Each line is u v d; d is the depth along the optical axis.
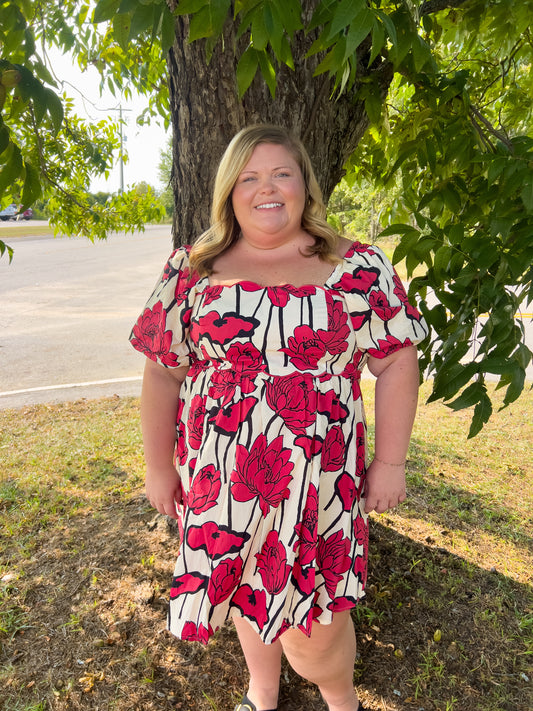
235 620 1.75
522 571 2.56
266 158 1.49
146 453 1.70
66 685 1.96
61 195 4.11
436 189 2.16
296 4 1.33
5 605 2.32
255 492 1.43
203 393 1.52
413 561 2.59
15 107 1.69
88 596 2.36
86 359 6.58
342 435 1.47
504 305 1.77
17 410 4.87
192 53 2.00
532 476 3.53
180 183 2.28
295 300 1.42
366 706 1.90
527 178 1.76
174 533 2.74
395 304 1.49
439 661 2.07
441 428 4.39
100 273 14.71
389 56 1.80
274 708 1.86
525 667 2.05
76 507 3.10
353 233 15.30
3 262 17.17
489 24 2.59
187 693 1.94
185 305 1.55
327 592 1.49
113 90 3.59
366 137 3.10
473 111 2.34
